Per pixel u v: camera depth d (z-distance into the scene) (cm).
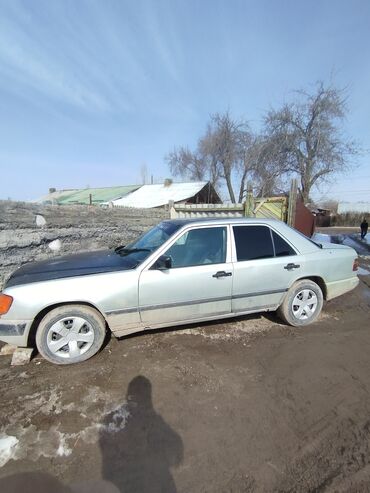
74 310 300
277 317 425
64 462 193
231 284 349
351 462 192
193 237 347
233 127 2906
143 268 319
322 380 281
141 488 176
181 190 2288
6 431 219
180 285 327
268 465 191
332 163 2458
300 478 181
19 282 299
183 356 321
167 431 219
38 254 543
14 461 194
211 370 296
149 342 350
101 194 2622
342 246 439
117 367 301
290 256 382
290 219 909
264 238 376
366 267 816
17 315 284
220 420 230
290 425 225
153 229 412
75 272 315
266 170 2645
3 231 477
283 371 295
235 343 350
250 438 212
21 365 305
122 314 313
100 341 313
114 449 204
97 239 684
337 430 219
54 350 300
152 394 260
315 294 399
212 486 177
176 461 194
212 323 402
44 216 556
